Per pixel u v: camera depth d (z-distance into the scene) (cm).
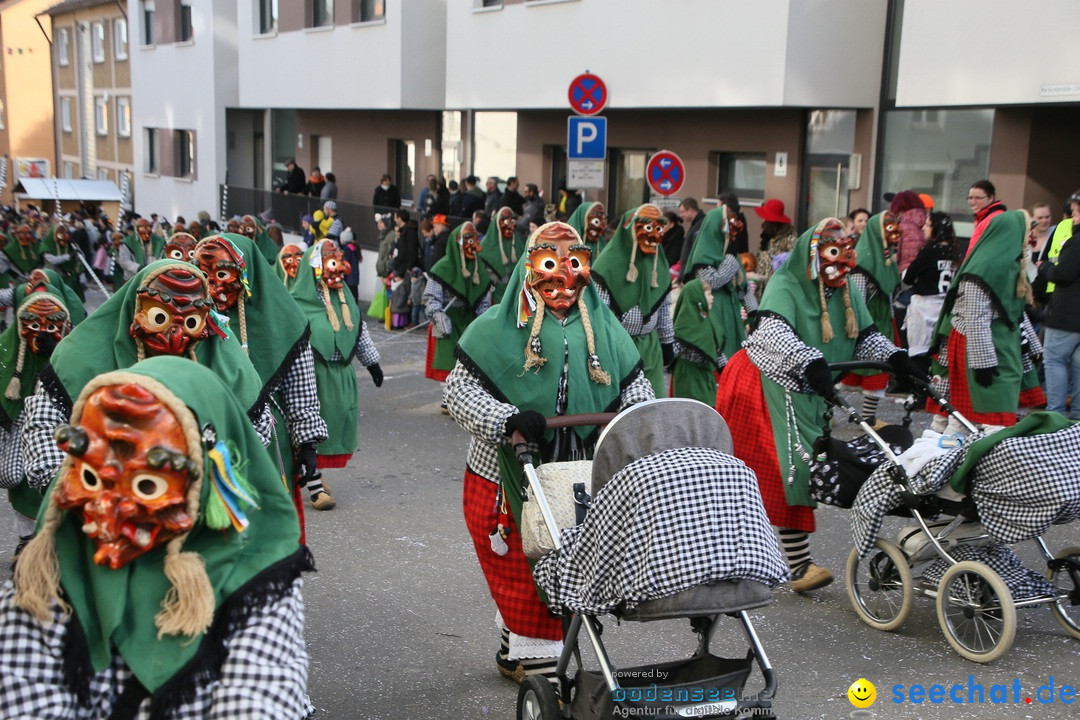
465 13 1731
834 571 608
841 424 933
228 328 394
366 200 2317
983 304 727
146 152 3117
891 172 1288
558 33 1559
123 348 357
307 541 660
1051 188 1142
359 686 457
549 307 416
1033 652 494
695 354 806
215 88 2689
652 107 1427
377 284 1978
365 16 2083
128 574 217
